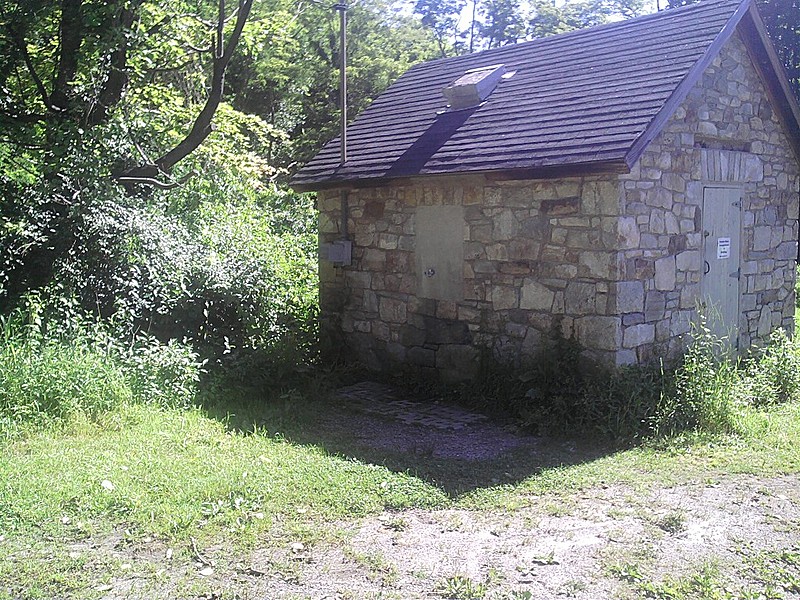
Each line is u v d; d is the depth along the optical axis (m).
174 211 11.59
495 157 8.29
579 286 7.92
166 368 8.09
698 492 5.77
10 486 5.48
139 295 9.05
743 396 8.08
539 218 8.23
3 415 6.75
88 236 9.13
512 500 5.61
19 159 10.22
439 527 5.11
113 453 6.30
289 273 11.58
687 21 9.11
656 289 8.10
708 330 8.23
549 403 7.89
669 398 7.50
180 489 5.58
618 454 6.75
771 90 9.75
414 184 9.22
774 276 10.20
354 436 7.45
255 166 14.62
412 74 12.51
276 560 4.56
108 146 10.03
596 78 8.88
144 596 4.14
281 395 8.65
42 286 8.94
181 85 15.55
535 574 4.41
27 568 4.39
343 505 5.43
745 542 4.83
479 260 8.85
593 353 7.83
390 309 9.95
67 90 10.98
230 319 9.71
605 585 4.27
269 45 16.92
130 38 10.80
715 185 8.95
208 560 4.55
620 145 7.25
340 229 10.52
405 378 9.70
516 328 8.54
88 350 7.75
